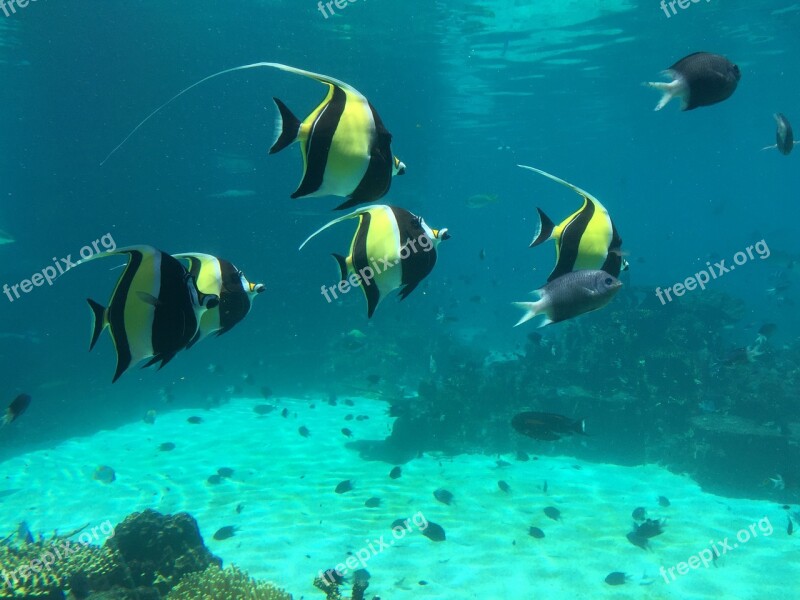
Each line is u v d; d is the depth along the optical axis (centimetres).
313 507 922
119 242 2562
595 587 678
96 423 1655
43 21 1909
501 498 965
